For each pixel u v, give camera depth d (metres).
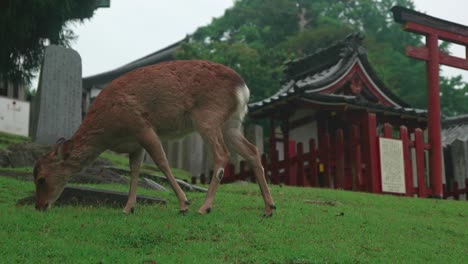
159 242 5.61
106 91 6.89
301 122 20.67
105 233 5.75
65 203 7.48
